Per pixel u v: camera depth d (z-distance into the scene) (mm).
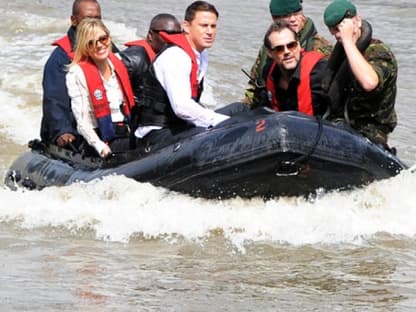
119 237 14328
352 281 12562
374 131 15602
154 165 15055
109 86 16469
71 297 11758
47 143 18125
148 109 15836
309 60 15422
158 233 14352
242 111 16812
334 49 15242
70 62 18125
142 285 12281
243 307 11508
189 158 14617
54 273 12750
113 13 41250
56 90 17969
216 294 11969
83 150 16984
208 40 15367
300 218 14484
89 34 16141
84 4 18219
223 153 14383
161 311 11297
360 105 15430
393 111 15703
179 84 15211
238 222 14477
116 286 12219
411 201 14898
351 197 14891
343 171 14555
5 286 12172
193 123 15688
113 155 15977
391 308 11539
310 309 11469
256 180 14516
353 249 13852
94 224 14789
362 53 15281
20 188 17344
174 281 12469
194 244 13984
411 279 12664
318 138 14289
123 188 15062
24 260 13344
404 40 36094
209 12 15289
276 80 15789
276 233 14273
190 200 14891
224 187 14648
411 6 45438
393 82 15367
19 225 14953
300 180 14500
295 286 12328
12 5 41594
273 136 14164
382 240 14172
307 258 13477
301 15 17391
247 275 12758
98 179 15461
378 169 14867
